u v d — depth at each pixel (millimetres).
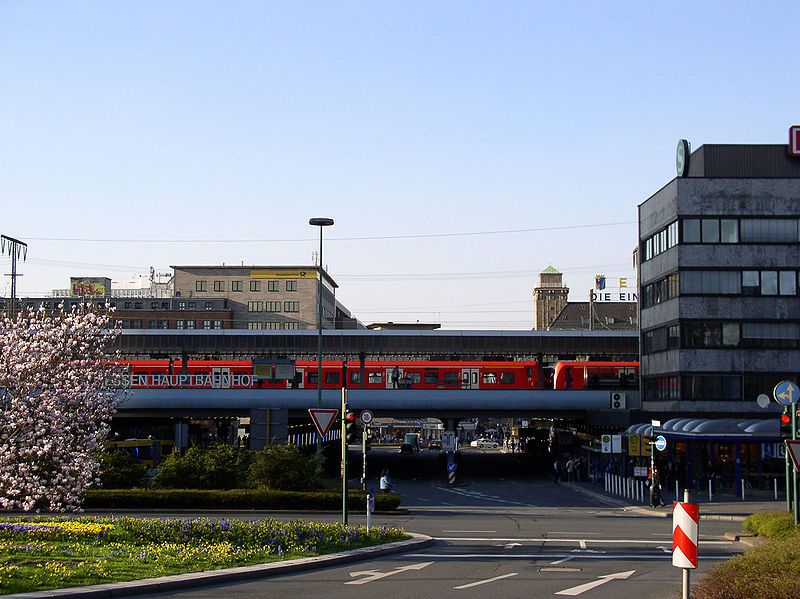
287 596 16609
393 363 69812
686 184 56938
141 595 16484
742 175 58438
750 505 40969
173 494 35594
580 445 73688
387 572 20312
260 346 81375
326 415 27719
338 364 69875
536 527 31812
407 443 105125
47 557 18844
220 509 35562
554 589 17891
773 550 15188
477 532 29891
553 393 62906
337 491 37312
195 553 20672
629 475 53750
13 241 65312
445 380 69875
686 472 49938
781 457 45281
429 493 50719
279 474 37750
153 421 81375
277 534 23516
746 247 56500
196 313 134625
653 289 62375
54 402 22906
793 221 56750
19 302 68750
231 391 61844
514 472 71125
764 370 55938
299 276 142875
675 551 11859
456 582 18797
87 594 15602
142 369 69312
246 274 143125
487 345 81750
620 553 24656
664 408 59188
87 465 23281
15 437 22625
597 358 84250
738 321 56188
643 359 64500
